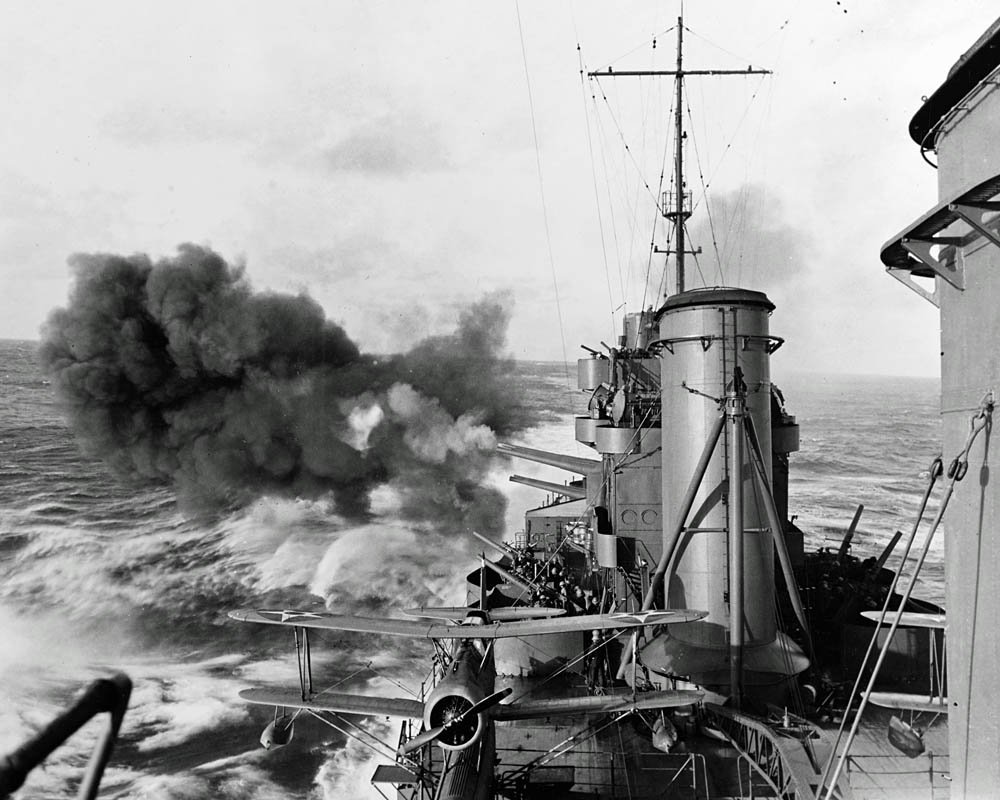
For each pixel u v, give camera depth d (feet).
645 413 65.46
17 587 157.69
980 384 27.37
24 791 79.97
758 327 51.83
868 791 40.06
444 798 38.27
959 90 27.76
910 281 34.27
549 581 68.23
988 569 26.91
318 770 82.74
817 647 58.49
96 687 10.70
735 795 43.78
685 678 50.39
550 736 51.80
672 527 51.98
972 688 28.02
